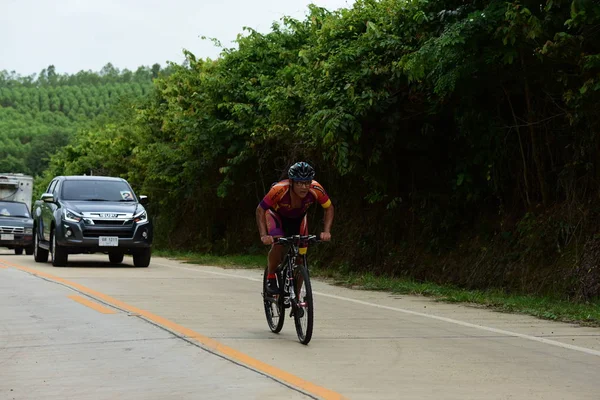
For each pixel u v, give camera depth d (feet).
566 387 24.48
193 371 26.07
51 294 46.68
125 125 140.56
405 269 61.00
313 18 81.51
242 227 95.30
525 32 43.29
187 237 107.55
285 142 74.43
